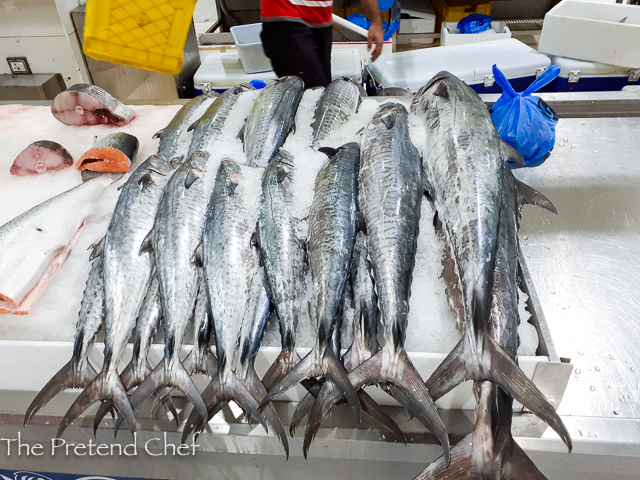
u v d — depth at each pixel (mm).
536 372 1097
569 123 2336
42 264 1464
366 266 1333
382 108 1679
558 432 960
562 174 1993
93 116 2207
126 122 2236
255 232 1391
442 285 1325
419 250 1401
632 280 1540
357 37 4176
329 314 1190
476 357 1053
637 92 2420
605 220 1762
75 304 1403
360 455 1193
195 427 1110
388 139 1520
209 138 1827
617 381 1256
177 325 1234
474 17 4957
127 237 1447
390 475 1240
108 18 1560
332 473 1268
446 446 974
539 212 1805
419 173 1471
